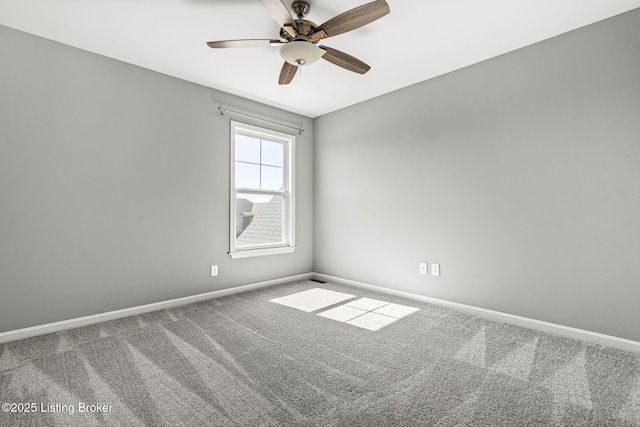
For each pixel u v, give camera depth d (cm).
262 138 391
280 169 409
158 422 138
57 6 203
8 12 209
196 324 259
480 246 279
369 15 175
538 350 210
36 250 236
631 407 149
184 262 314
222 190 343
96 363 192
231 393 161
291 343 223
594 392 162
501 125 266
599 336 219
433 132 312
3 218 223
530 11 209
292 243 412
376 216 362
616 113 214
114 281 272
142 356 201
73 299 252
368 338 231
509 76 262
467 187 287
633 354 203
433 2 200
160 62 280
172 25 225
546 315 243
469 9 207
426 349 213
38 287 237
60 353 205
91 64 261
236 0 198
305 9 203
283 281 402
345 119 395
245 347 216
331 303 317
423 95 319
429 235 315
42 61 239
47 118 240
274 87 335
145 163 289
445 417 142
